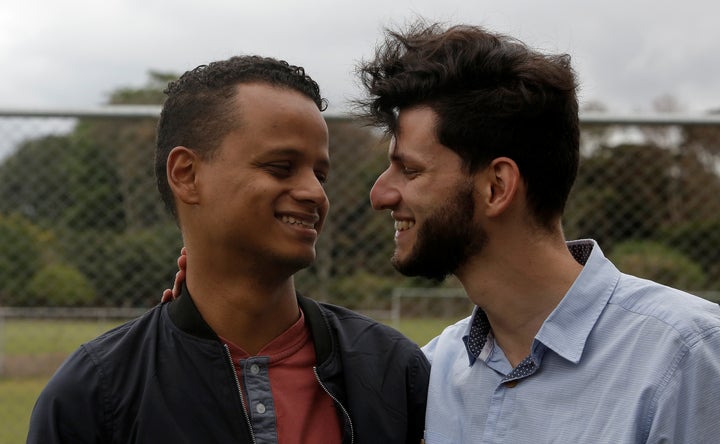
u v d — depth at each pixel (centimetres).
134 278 373
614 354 170
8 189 368
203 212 175
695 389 161
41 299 372
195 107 177
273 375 180
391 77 184
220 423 171
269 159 171
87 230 373
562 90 177
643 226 382
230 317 179
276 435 173
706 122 362
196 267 180
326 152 180
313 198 173
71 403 171
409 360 196
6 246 370
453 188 177
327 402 183
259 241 172
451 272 186
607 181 383
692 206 383
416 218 181
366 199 372
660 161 383
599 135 383
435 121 178
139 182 372
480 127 175
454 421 186
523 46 183
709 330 164
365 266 375
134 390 173
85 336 378
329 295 375
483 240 179
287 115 172
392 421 186
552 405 173
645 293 175
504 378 179
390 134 189
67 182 370
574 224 383
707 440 160
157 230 372
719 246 381
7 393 403
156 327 181
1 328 392
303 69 185
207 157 174
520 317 180
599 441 165
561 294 178
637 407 163
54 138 369
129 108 355
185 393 172
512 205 177
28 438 171
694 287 379
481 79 177
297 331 186
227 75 178
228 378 174
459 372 191
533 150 176
